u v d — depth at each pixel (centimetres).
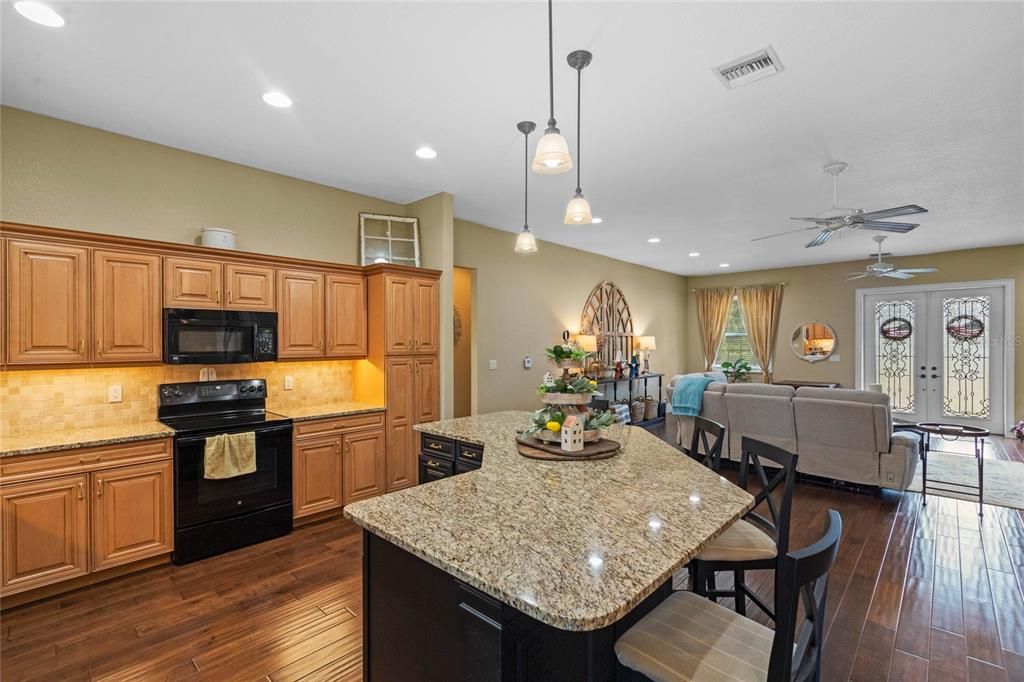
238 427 332
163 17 213
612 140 345
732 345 982
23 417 295
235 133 332
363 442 403
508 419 350
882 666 217
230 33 226
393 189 451
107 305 300
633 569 123
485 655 126
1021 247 689
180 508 308
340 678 209
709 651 133
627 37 228
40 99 285
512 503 173
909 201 484
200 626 244
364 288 434
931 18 213
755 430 509
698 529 149
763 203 497
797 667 117
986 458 582
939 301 760
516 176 417
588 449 241
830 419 459
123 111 300
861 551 335
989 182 427
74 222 314
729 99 286
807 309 884
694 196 472
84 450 275
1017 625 247
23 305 272
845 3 204
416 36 228
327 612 258
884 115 305
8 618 250
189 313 327
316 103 292
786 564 110
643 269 895
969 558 323
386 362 418
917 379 777
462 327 633
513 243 634
